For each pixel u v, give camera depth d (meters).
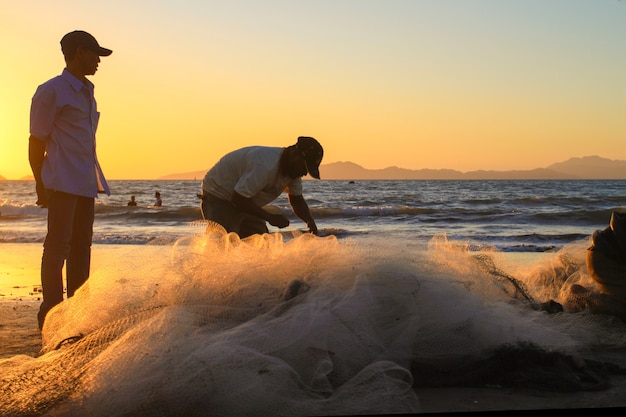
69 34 5.00
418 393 3.03
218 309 3.34
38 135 4.79
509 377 3.18
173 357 2.75
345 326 3.01
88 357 3.03
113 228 19.11
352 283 3.36
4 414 2.70
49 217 4.83
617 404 2.85
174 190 80.38
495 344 3.23
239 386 2.62
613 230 4.17
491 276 3.93
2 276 8.39
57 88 4.82
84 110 4.98
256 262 3.70
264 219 5.70
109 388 2.70
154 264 3.75
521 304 3.85
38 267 9.44
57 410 2.73
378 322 3.16
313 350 2.90
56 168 4.80
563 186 93.56
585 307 4.15
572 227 18.55
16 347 4.16
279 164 5.62
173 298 3.49
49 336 3.77
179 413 2.63
